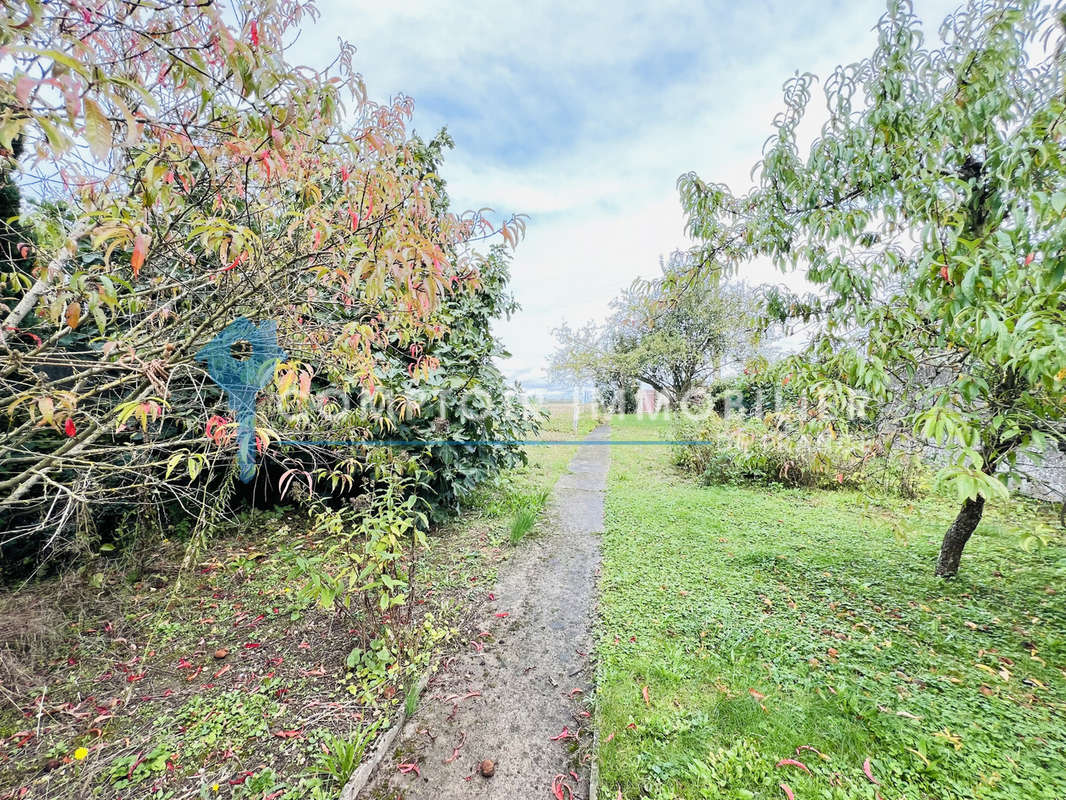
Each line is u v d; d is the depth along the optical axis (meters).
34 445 2.92
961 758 1.78
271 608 3.05
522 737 2.05
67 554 3.27
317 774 1.82
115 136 1.57
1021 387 2.32
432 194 2.40
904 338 2.44
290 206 2.49
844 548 4.11
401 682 2.36
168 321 2.59
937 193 2.09
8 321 1.86
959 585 3.27
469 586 3.44
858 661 2.45
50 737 2.02
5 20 1.02
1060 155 1.71
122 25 1.30
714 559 3.91
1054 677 2.27
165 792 1.75
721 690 2.24
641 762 1.85
